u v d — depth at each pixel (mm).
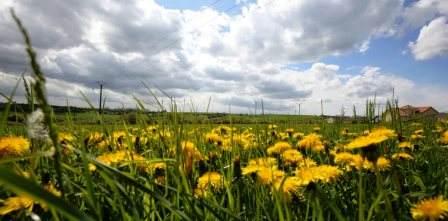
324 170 2246
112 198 2018
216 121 3992
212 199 2201
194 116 3596
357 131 5395
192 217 1774
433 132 5770
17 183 575
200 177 2666
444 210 1677
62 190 873
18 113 2084
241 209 2406
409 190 2691
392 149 3941
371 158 1924
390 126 4051
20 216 1571
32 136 873
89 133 3395
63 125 2561
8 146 1984
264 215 2205
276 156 3688
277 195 1717
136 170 2412
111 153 2779
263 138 4852
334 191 2602
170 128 2496
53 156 872
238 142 4129
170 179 2420
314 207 1863
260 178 2273
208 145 4008
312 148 3955
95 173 2482
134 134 3438
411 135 5176
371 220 1934
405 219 1914
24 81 1601
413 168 3447
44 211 1646
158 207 2141
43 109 811
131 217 1748
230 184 2422
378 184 1626
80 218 655
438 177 3008
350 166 2826
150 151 2805
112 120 3045
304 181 2023
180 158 2184
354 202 2352
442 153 3984
